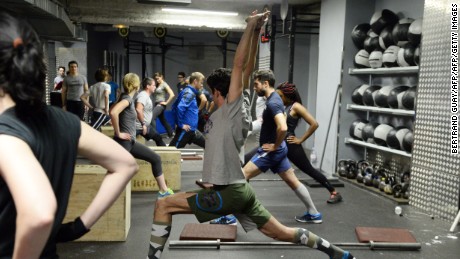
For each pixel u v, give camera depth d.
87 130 0.98
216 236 3.55
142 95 5.80
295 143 4.55
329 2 6.87
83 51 12.23
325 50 7.00
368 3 6.43
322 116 7.06
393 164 5.93
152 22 9.52
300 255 3.27
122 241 3.47
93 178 3.33
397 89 5.41
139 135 6.04
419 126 4.71
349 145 6.63
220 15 9.63
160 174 4.38
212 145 2.53
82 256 3.15
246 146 9.26
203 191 2.56
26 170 0.73
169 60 14.05
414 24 5.02
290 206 4.73
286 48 9.48
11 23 0.80
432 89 4.51
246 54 2.37
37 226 0.69
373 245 3.45
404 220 4.31
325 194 5.38
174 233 3.73
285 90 4.39
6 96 0.82
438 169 4.43
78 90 8.34
